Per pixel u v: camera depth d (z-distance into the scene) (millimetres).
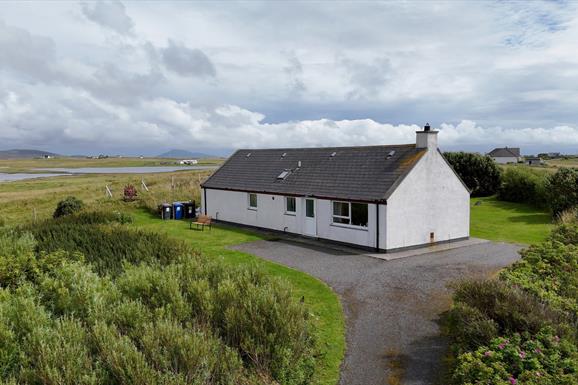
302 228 24172
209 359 7273
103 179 76938
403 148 22688
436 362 9375
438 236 22078
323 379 8742
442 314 12086
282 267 17281
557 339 8016
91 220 24766
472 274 16109
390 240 20156
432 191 21641
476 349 8609
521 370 7207
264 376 7672
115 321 8164
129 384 6246
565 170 28578
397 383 8578
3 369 6531
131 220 27781
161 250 15047
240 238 23938
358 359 9578
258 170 29375
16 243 13234
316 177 24625
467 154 40750
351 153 25281
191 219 30547
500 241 22766
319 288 14508
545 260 12242
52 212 34531
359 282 15250
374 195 20375
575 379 6965
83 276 9766
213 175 31922
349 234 21594
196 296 9391
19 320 7633
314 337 9906
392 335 10781
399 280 15469
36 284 10562
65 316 7957
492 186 39812
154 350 6992
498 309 9242
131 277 9906
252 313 8711
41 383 6254
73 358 6531
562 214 27000
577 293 10516
